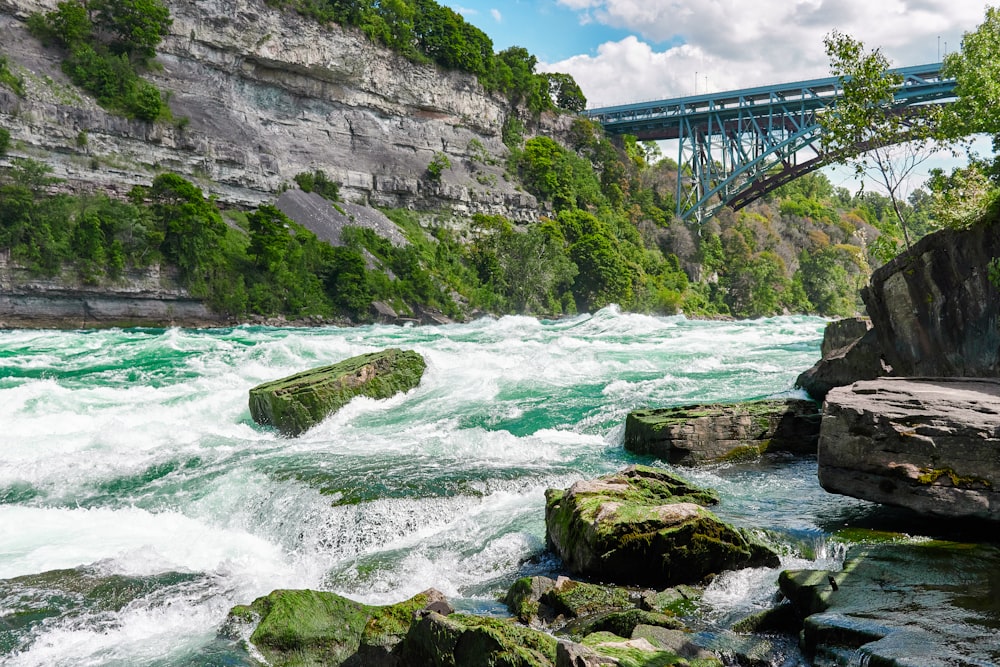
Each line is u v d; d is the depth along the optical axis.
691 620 7.88
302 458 14.70
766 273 135.00
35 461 15.20
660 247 132.50
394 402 20.77
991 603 7.11
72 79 77.12
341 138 104.38
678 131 135.50
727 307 131.62
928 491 9.27
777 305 133.38
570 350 30.75
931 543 9.02
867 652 6.20
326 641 7.82
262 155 90.94
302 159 98.81
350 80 104.50
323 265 78.88
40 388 21.25
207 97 90.75
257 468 13.97
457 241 106.06
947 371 14.77
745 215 153.88
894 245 20.19
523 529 11.05
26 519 12.30
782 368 24.52
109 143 74.81
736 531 9.09
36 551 10.88
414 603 8.05
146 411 19.73
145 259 66.19
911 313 15.63
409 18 115.44
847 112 19.62
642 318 50.34
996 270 13.41
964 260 14.29
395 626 7.60
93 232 63.50
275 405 18.19
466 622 6.71
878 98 19.53
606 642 6.73
